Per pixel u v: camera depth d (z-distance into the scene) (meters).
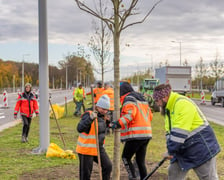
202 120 4.30
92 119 5.16
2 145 9.98
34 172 6.83
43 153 8.70
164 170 7.03
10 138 11.37
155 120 17.88
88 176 5.41
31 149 9.37
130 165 6.14
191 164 4.24
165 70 34.50
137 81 77.19
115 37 4.99
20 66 103.81
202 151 4.20
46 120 8.91
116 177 5.05
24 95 10.61
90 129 5.34
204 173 4.25
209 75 56.03
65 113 21.61
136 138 5.87
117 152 5.08
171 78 34.41
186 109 4.20
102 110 5.42
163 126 15.22
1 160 7.89
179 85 34.47
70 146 9.85
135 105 5.79
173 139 4.16
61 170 6.99
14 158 8.15
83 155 5.38
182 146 4.25
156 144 10.34
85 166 5.39
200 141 4.22
